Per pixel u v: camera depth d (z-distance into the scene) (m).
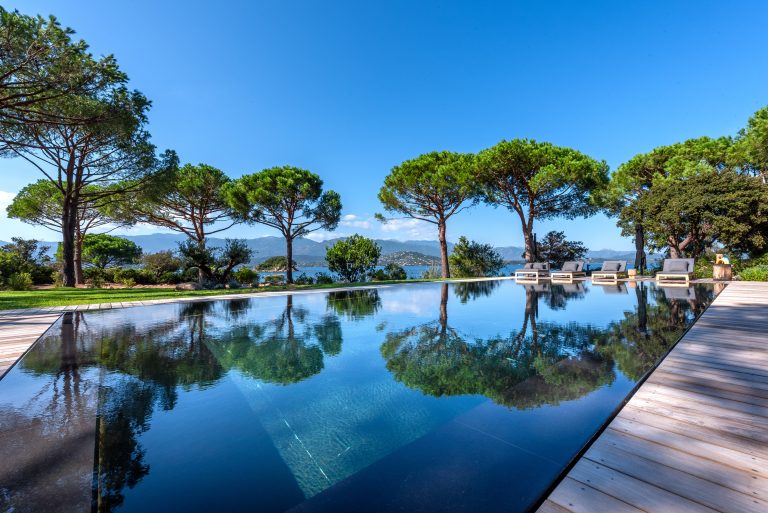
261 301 7.51
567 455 1.31
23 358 3.00
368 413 1.83
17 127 9.07
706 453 1.28
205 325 4.59
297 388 2.24
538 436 1.47
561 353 2.88
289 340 3.67
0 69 7.06
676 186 11.54
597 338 3.34
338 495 1.12
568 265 12.47
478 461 1.29
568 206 13.89
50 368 2.69
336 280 16.50
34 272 15.46
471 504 1.03
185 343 3.56
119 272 17.66
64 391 2.18
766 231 10.32
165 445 1.50
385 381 2.34
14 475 1.21
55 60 7.21
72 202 11.86
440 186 13.34
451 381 2.28
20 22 6.55
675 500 1.02
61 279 14.93
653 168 14.38
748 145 11.21
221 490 1.17
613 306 5.52
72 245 11.97
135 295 9.18
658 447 1.34
